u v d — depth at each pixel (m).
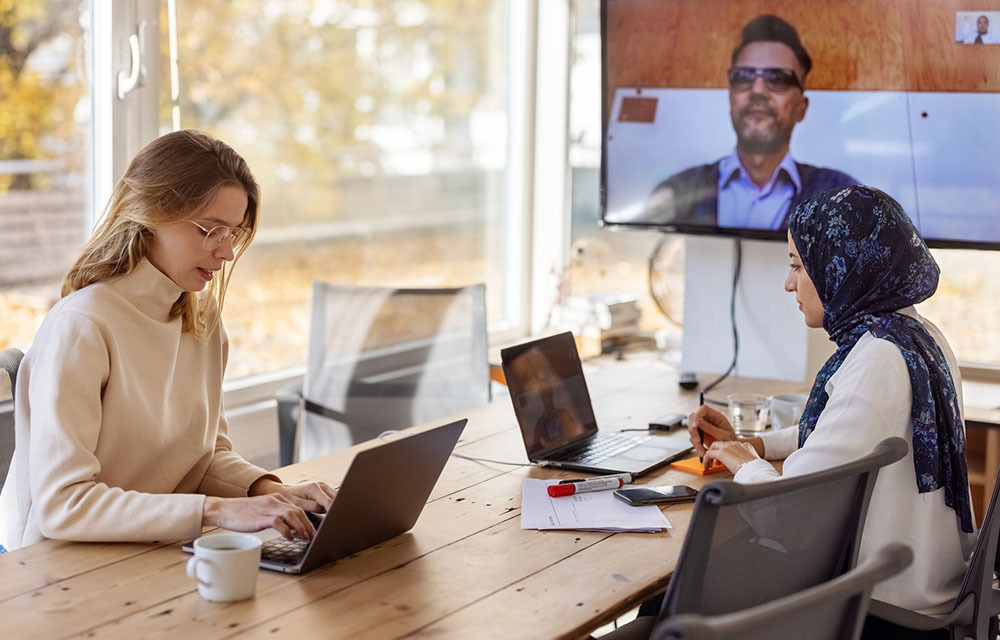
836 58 2.93
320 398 3.00
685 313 3.35
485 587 1.49
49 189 2.72
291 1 3.26
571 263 4.14
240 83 3.12
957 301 3.34
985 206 2.86
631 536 1.71
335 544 1.56
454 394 3.05
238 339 3.23
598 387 2.85
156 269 1.79
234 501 1.62
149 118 2.84
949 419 1.79
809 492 1.35
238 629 1.33
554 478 2.04
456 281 4.01
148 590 1.45
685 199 3.22
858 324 1.87
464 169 3.99
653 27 3.15
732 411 2.42
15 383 1.95
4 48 2.58
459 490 1.96
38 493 1.63
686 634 0.92
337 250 3.51
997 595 1.88
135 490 1.81
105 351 1.70
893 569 1.12
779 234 3.10
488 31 4.01
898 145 2.92
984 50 2.76
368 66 3.54
